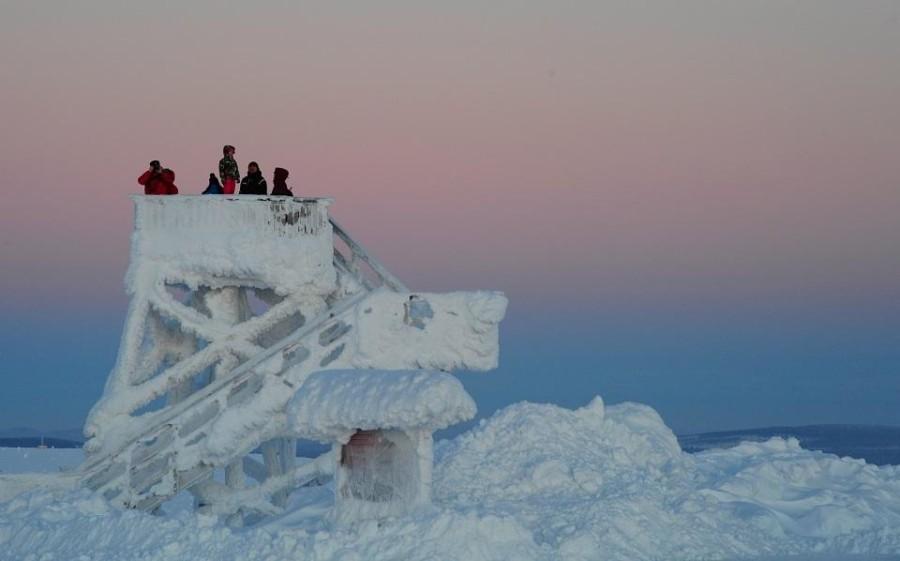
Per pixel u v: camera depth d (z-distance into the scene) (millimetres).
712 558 34906
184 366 41219
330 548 32562
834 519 38312
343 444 35625
